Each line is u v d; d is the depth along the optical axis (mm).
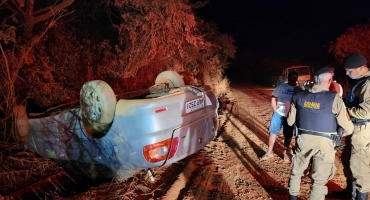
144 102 4137
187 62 13320
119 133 4242
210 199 4547
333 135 3787
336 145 3857
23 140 5375
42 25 8227
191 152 4703
